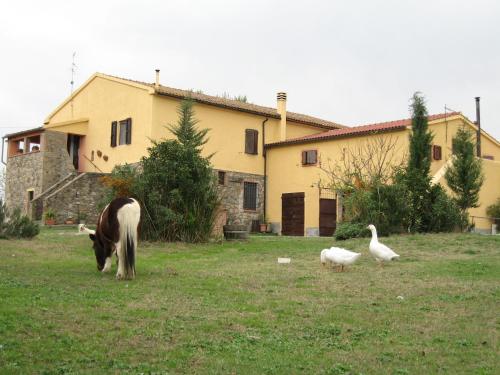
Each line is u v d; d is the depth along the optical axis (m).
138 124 29.86
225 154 31.83
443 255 16.16
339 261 13.34
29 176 32.69
